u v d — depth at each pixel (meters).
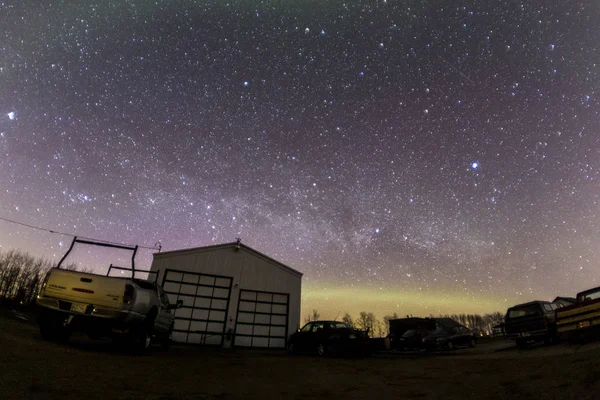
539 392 4.89
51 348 6.69
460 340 16.81
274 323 17.22
